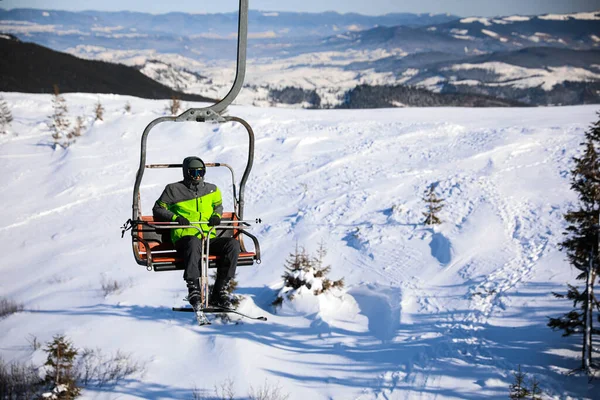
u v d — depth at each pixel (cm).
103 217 2448
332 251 1744
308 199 2239
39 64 12088
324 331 1272
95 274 1872
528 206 1761
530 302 1211
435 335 1159
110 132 3406
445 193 2009
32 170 3008
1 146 3322
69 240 2253
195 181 643
